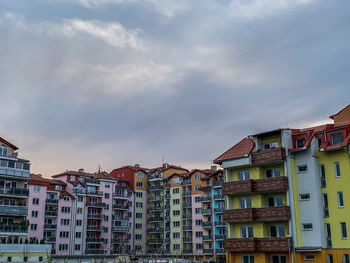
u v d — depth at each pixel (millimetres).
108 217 110688
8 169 75562
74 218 102812
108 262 99312
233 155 57219
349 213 47062
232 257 55500
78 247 102125
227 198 57375
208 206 103188
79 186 106500
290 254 49312
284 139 52875
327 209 49312
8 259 68562
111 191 113188
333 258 47281
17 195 76062
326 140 50531
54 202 99750
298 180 51594
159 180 121375
